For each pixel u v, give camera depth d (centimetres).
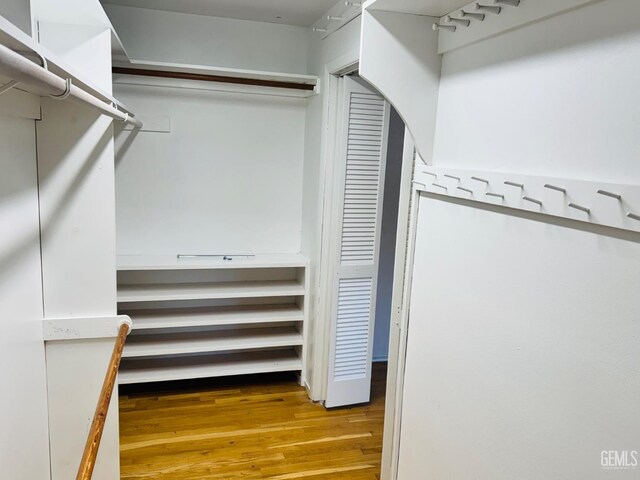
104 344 191
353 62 234
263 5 270
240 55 310
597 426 82
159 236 316
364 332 301
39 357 176
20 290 152
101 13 166
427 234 145
